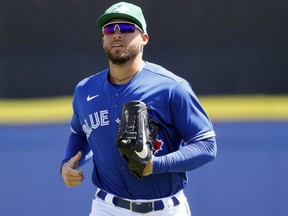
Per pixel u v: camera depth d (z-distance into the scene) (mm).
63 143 22266
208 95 23234
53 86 23594
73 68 23547
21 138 22266
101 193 13336
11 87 23594
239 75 23250
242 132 21828
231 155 21781
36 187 22219
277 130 21719
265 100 22531
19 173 22250
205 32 23406
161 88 12617
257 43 23250
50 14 23672
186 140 12703
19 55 23641
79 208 22078
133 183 12773
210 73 23281
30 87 23578
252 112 21906
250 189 21703
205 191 21766
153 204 12891
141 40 12836
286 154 21641
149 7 23500
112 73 13000
